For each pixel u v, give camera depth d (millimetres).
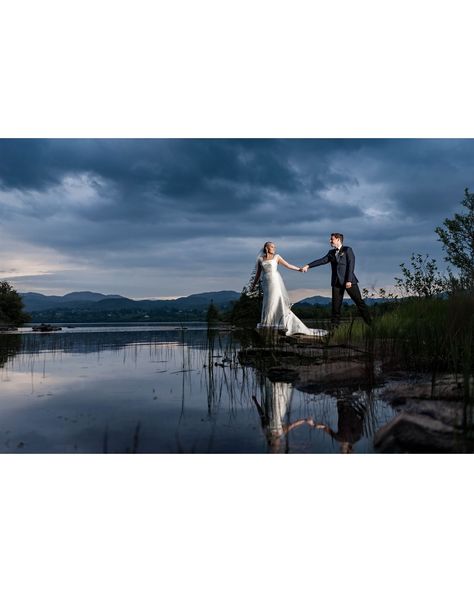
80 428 4438
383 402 5168
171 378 7688
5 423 4641
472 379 4996
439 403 4363
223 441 3973
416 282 12461
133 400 5836
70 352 12828
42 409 5320
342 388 6051
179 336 20906
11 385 7098
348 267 11180
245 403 5551
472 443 3445
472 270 8391
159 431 4316
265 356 9562
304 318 12031
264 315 11375
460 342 6180
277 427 4410
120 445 3863
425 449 3479
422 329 7125
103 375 8156
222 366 8914
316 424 4469
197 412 5102
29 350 13508
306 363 8102
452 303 7012
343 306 11812
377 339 8750
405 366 6953
